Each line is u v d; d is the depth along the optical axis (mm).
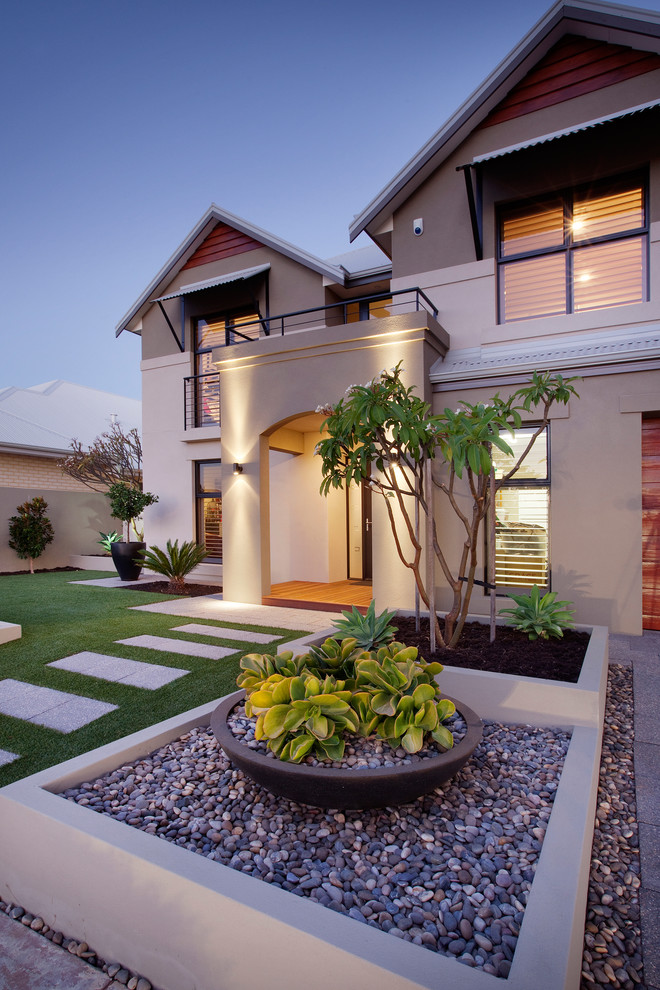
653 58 6828
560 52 7320
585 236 7301
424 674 2619
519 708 3357
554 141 6809
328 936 1471
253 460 8375
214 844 2117
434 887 1875
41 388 20938
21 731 3539
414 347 6949
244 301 10867
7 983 1790
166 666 4996
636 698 4234
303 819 2285
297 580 10312
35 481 14539
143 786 2521
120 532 16234
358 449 4066
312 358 7738
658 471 6359
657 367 5949
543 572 6605
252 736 2527
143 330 12328
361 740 2416
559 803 2232
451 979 1334
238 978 1602
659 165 6738
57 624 6922
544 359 6438
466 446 3521
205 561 11320
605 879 2262
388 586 7102
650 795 2908
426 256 8164
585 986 1744
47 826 2055
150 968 1784
